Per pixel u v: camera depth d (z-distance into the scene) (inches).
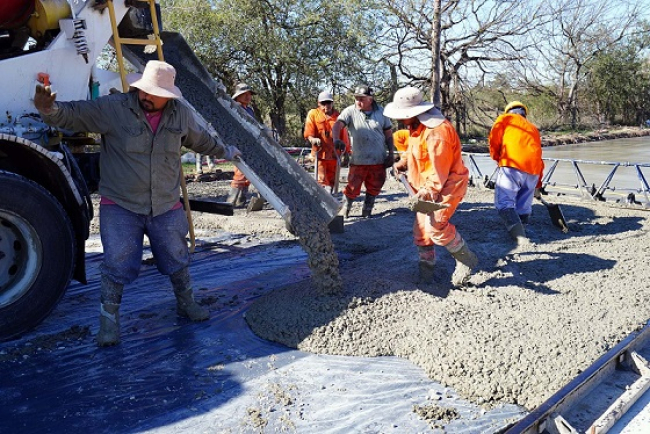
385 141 307.6
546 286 187.8
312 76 785.6
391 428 114.7
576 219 292.0
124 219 149.2
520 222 239.6
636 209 315.9
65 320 172.9
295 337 154.9
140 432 113.7
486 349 137.8
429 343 145.5
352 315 161.3
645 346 145.7
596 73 1476.4
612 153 783.1
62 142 183.5
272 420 117.5
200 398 126.3
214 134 189.8
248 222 304.8
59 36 166.1
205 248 260.4
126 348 152.5
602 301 172.1
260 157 208.2
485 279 194.1
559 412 110.3
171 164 151.5
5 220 151.3
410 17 849.5
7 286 153.6
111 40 203.2
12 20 171.3
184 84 223.8
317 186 198.1
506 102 1085.8
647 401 117.1
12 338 152.6
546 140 1034.1
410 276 200.2
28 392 129.2
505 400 124.5
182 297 170.1
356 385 132.2
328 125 335.6
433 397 126.7
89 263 238.2
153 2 186.9
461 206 336.2
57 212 155.6
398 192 412.8
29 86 159.6
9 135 145.9
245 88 315.3
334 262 175.0
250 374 137.6
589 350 137.3
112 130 142.9
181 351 150.6
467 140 1021.8
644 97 1560.0
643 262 213.0
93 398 126.6
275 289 190.5
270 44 734.5
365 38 780.6
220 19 693.3
